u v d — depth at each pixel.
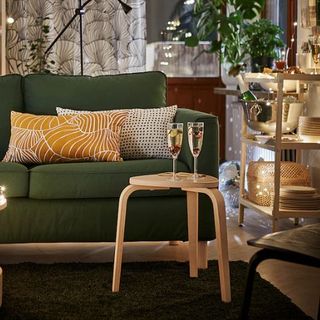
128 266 4.24
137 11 7.33
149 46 7.71
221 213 3.78
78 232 4.36
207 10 7.05
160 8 7.70
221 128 7.77
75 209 4.34
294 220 5.37
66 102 4.90
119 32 7.33
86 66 7.28
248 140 5.27
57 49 7.17
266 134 5.34
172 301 3.71
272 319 3.51
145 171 4.34
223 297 3.72
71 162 4.58
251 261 3.07
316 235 3.15
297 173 5.18
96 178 4.30
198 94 7.77
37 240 4.35
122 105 4.92
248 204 5.23
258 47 6.29
